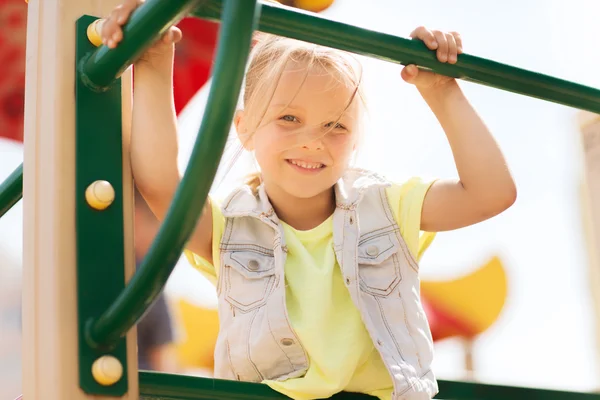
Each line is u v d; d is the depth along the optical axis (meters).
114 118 0.92
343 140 1.32
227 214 1.32
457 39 1.05
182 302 2.50
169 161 1.02
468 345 2.72
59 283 0.85
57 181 0.88
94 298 0.85
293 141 1.29
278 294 1.25
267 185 1.35
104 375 0.82
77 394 0.82
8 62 2.47
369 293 1.27
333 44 0.95
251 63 1.38
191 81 2.16
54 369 0.82
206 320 2.51
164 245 0.76
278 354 1.22
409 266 1.32
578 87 1.11
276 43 1.35
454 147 1.27
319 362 1.20
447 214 1.32
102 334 0.82
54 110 0.90
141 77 1.03
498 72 1.06
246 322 1.25
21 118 2.46
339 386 1.19
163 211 1.06
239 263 1.29
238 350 1.24
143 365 2.42
